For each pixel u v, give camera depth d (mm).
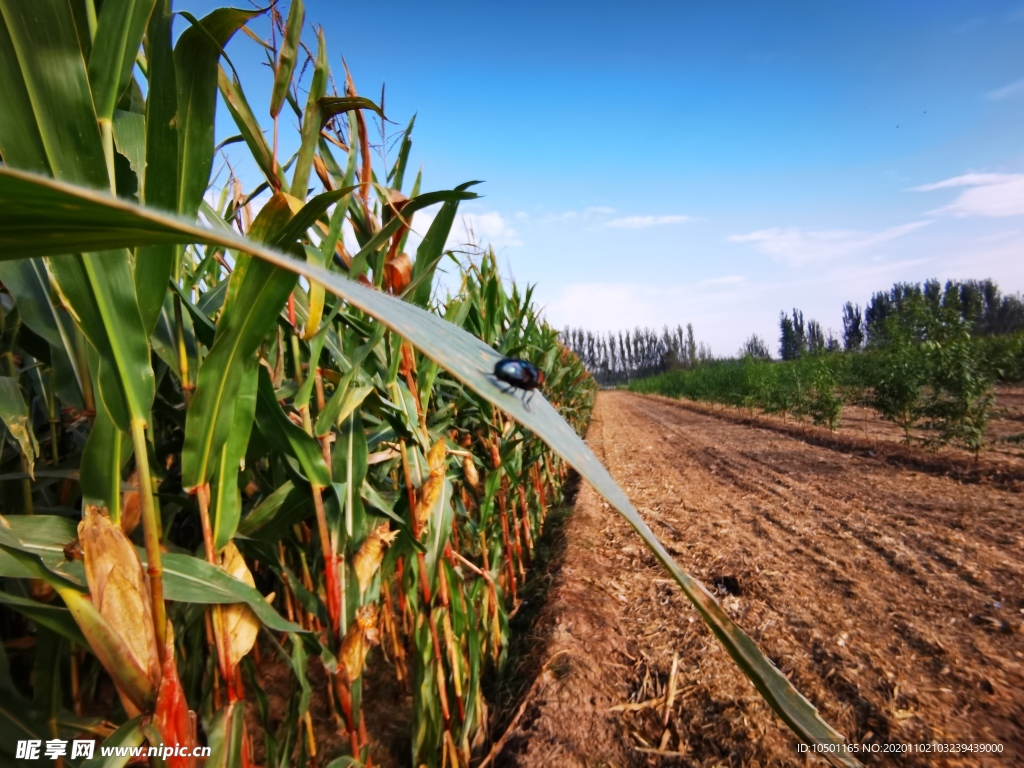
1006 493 6391
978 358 8430
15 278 1218
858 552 5059
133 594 1025
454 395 3643
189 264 2445
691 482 8844
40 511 1715
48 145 802
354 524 2037
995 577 4289
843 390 13094
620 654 3680
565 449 632
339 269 2035
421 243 2092
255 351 1299
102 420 1129
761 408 17484
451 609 2783
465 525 3811
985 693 2977
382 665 3668
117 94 999
